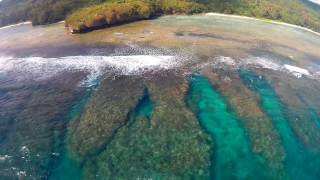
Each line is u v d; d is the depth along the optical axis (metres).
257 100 38.09
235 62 46.12
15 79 42.91
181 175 28.50
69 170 29.27
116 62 45.66
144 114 35.41
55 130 33.75
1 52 51.19
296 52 51.19
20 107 37.38
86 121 34.62
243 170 29.45
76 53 48.78
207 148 31.28
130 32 55.66
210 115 35.62
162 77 42.00
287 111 36.78
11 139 32.66
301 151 31.70
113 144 31.62
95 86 40.59
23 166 29.56
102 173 28.80
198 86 40.38
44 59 47.53
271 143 32.31
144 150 30.92
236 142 32.28
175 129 33.34
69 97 38.81
